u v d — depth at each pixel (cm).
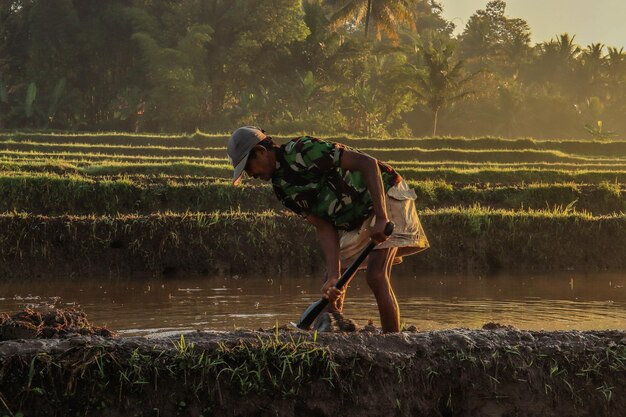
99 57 4759
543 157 2978
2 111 4500
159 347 373
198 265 1102
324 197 435
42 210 1391
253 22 4581
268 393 371
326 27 5003
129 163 2012
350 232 454
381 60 5516
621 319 689
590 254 1259
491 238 1226
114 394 358
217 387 365
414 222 461
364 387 385
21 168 1688
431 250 1190
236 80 4784
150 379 362
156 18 4647
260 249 1128
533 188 1734
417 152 2881
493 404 402
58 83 4400
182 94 4266
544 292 895
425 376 398
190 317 682
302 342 390
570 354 418
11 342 365
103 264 1073
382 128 4628
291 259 1139
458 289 920
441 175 2078
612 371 418
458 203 1678
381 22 4759
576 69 6856
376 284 451
